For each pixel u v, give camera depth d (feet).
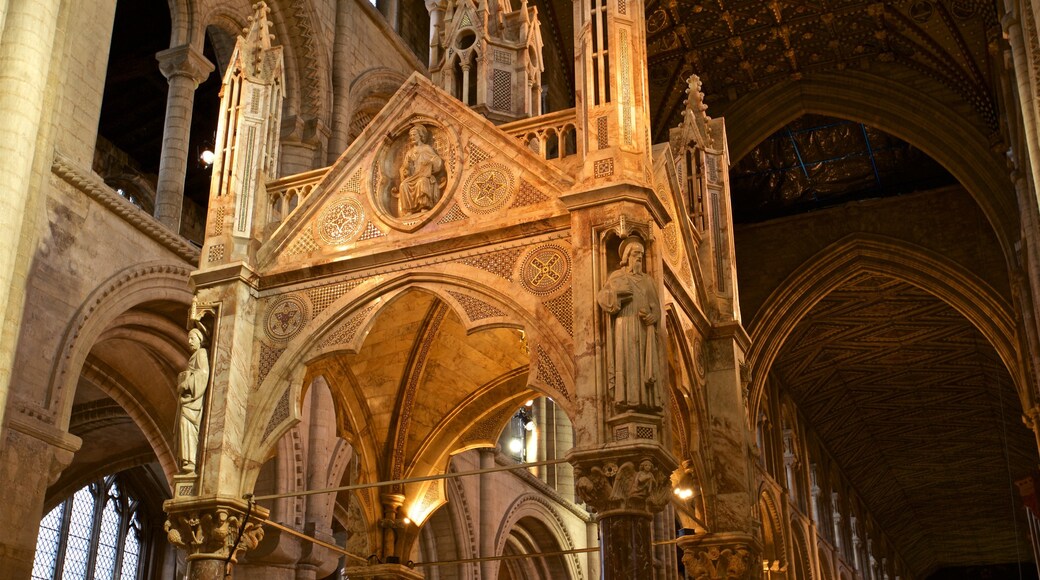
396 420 48.44
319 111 76.28
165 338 65.31
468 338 46.83
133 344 65.72
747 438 44.34
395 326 46.01
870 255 115.75
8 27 48.96
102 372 66.74
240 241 42.57
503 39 47.55
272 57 46.62
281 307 41.70
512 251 39.01
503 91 46.52
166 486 100.58
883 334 136.15
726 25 102.01
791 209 122.93
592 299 36.01
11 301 47.73
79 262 55.21
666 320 40.24
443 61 47.73
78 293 54.90
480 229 39.45
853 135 113.60
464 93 46.62
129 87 95.35
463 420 49.65
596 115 38.86
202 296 41.57
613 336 35.32
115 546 95.71
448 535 94.58
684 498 45.37
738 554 41.70
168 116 66.33
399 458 48.52
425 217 40.98
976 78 96.73
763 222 120.26
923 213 114.42
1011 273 96.48
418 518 48.34
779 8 99.30
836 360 143.64
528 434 116.78
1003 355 110.01
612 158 37.76
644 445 33.40
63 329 53.67
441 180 41.86
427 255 40.37
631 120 38.68
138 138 100.53
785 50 103.60
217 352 40.45
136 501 99.35
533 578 112.98
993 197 98.02
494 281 38.73
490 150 40.98
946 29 96.22
